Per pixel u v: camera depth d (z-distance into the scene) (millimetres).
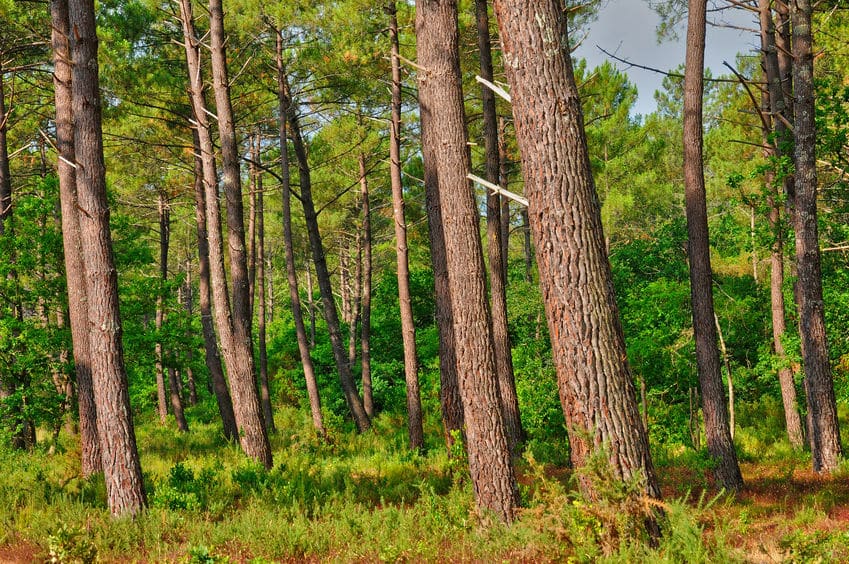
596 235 5832
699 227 11695
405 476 12000
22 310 17625
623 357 5805
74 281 12398
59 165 12469
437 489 10672
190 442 18047
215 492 10227
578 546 5621
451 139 8344
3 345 15305
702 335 11531
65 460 13117
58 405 16359
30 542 7441
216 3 13602
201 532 7781
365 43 17750
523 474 11984
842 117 13273
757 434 17594
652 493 5754
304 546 7320
